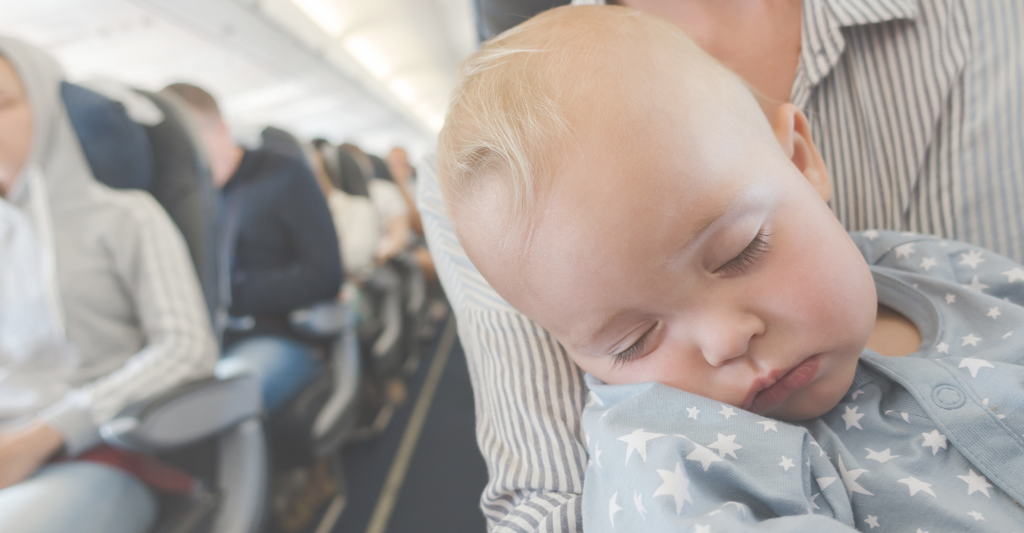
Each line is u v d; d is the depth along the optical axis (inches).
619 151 15.1
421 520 69.1
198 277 43.7
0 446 32.1
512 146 16.4
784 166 16.8
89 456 36.0
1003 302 18.5
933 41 23.6
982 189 22.7
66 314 41.2
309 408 56.5
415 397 108.0
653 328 16.7
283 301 60.7
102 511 32.0
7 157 39.8
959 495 14.8
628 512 14.1
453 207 19.0
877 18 23.5
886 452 16.5
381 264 110.4
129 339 43.7
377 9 279.9
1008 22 22.6
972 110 22.8
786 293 15.3
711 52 27.2
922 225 24.0
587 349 17.7
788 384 16.3
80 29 155.3
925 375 16.7
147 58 185.5
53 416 34.1
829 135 25.4
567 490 18.1
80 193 41.5
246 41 198.5
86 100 41.3
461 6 311.6
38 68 40.4
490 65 19.4
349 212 100.0
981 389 15.6
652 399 16.6
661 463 14.0
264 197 62.6
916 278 20.8
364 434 90.8
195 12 163.2
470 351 24.7
